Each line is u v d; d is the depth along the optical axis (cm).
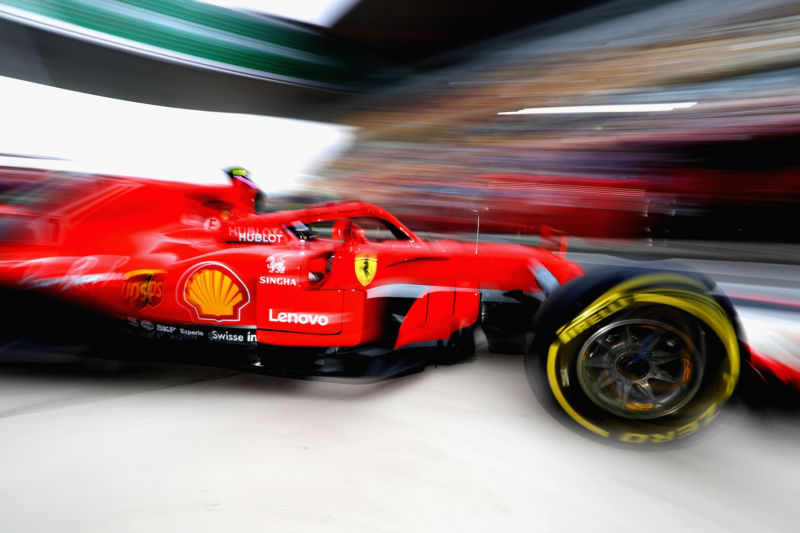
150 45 1495
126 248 203
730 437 164
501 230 344
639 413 159
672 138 700
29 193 218
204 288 192
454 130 1122
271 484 131
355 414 176
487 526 117
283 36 1736
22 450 143
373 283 197
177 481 130
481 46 1545
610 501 130
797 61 752
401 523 117
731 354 151
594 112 905
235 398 187
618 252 294
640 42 1030
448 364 219
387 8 1769
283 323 189
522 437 163
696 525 121
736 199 635
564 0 1401
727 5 897
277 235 201
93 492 124
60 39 1340
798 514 127
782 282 457
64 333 203
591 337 157
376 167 1139
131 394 187
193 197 209
